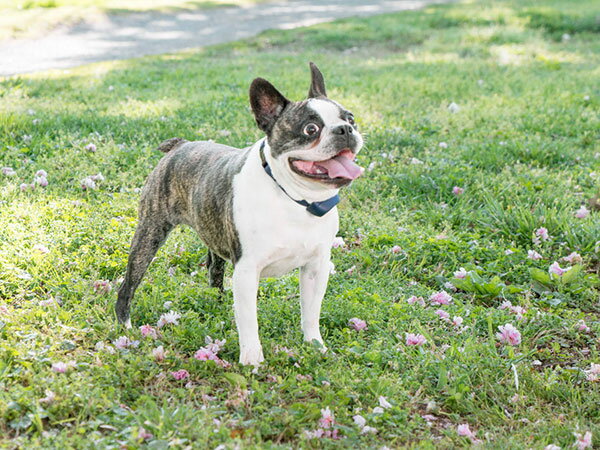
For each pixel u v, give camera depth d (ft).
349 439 10.27
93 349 12.62
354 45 50.70
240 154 12.66
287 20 64.03
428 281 16.67
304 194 11.67
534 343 13.82
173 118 27.09
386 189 21.68
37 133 24.23
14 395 10.44
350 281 16.11
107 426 10.08
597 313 15.38
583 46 49.78
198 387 11.48
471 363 12.56
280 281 15.75
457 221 19.72
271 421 10.53
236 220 11.91
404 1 81.35
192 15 63.98
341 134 11.14
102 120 26.14
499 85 36.06
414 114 29.73
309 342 12.79
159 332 13.12
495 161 23.85
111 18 57.82
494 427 10.96
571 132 27.89
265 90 11.70
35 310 13.38
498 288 15.57
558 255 17.75
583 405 11.57
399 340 13.48
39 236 16.48
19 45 45.39
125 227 17.74
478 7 65.16
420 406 11.68
